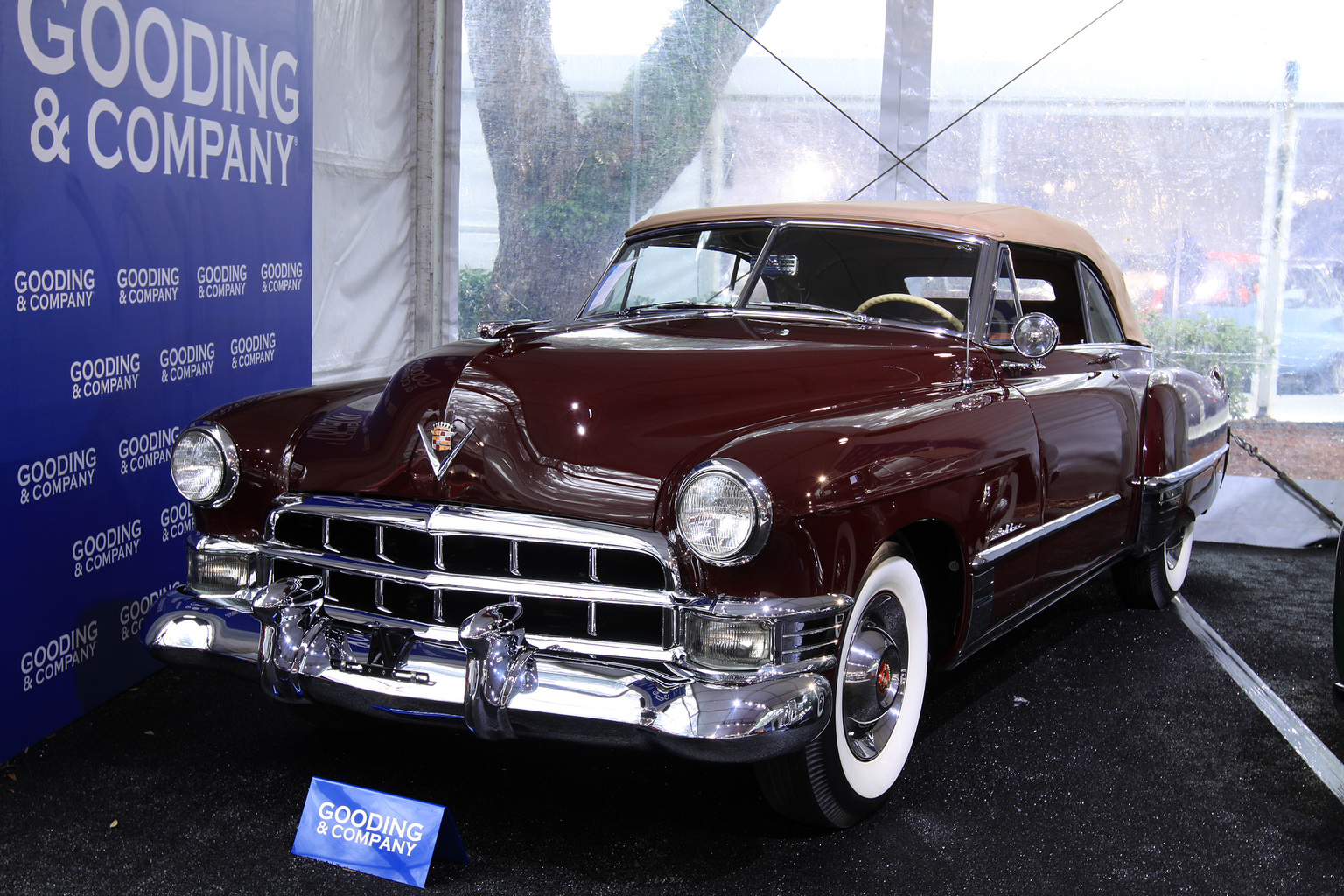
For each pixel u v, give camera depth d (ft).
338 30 17.38
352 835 8.08
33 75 9.65
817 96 19.94
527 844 8.41
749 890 7.79
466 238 20.89
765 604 7.25
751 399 8.41
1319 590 16.99
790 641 7.34
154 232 11.53
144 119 11.28
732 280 11.54
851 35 19.72
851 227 11.29
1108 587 17.08
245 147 13.29
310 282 15.15
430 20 19.81
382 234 19.36
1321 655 13.62
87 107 10.37
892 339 10.12
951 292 10.77
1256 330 19.63
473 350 9.00
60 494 10.28
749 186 20.34
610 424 7.98
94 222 10.57
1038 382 10.93
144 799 9.00
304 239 14.93
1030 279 12.12
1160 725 11.21
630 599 7.38
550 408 8.12
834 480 7.47
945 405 9.27
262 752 10.00
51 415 10.09
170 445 12.00
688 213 12.43
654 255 12.26
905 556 8.89
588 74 20.33
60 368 10.18
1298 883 8.07
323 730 10.56
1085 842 8.64
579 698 7.22
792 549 7.29
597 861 8.18
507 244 20.90
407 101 19.80
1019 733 10.93
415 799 8.25
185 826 8.54
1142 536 13.21
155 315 11.61
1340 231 19.12
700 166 20.39
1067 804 9.32
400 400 8.59
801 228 11.44
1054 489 10.61
